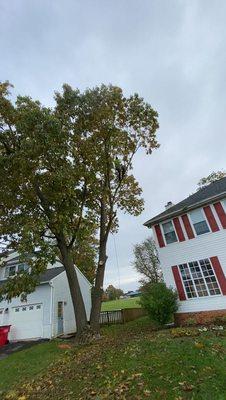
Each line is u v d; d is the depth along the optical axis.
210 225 19.83
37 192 17.62
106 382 7.90
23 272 15.91
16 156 15.52
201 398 5.88
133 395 6.61
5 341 23.11
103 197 19.22
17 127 15.55
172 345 9.55
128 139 20.22
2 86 16.64
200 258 19.89
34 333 24.44
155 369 7.80
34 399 8.38
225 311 17.80
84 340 16.12
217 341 9.16
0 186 16.27
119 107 19.55
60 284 27.20
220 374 6.70
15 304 26.30
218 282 18.55
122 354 10.20
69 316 27.20
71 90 18.42
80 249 31.17
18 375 12.20
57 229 17.05
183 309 19.75
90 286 33.06
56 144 16.02
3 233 16.67
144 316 27.59
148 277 50.03
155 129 20.45
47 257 15.56
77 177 17.62
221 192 19.28
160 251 22.38
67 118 18.16
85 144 18.20
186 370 7.26
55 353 15.30
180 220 21.67
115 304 53.50
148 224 23.78
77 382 8.77
